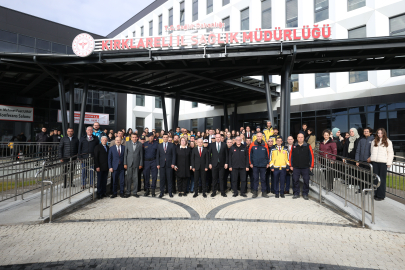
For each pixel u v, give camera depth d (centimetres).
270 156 753
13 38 1861
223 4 2184
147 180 760
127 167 744
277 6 1833
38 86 1736
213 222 496
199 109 2605
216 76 1391
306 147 701
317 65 1188
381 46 945
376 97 1447
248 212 568
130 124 2608
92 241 395
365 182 504
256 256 342
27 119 1966
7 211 553
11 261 325
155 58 1103
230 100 2153
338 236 417
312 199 700
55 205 587
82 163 684
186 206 623
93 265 315
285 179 782
